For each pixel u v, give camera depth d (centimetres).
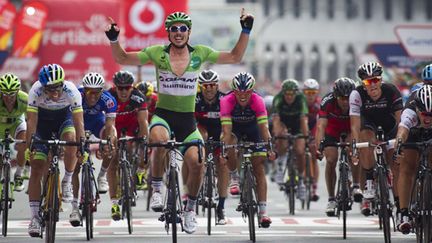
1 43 6900
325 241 2569
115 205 2866
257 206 2634
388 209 2441
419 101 2248
